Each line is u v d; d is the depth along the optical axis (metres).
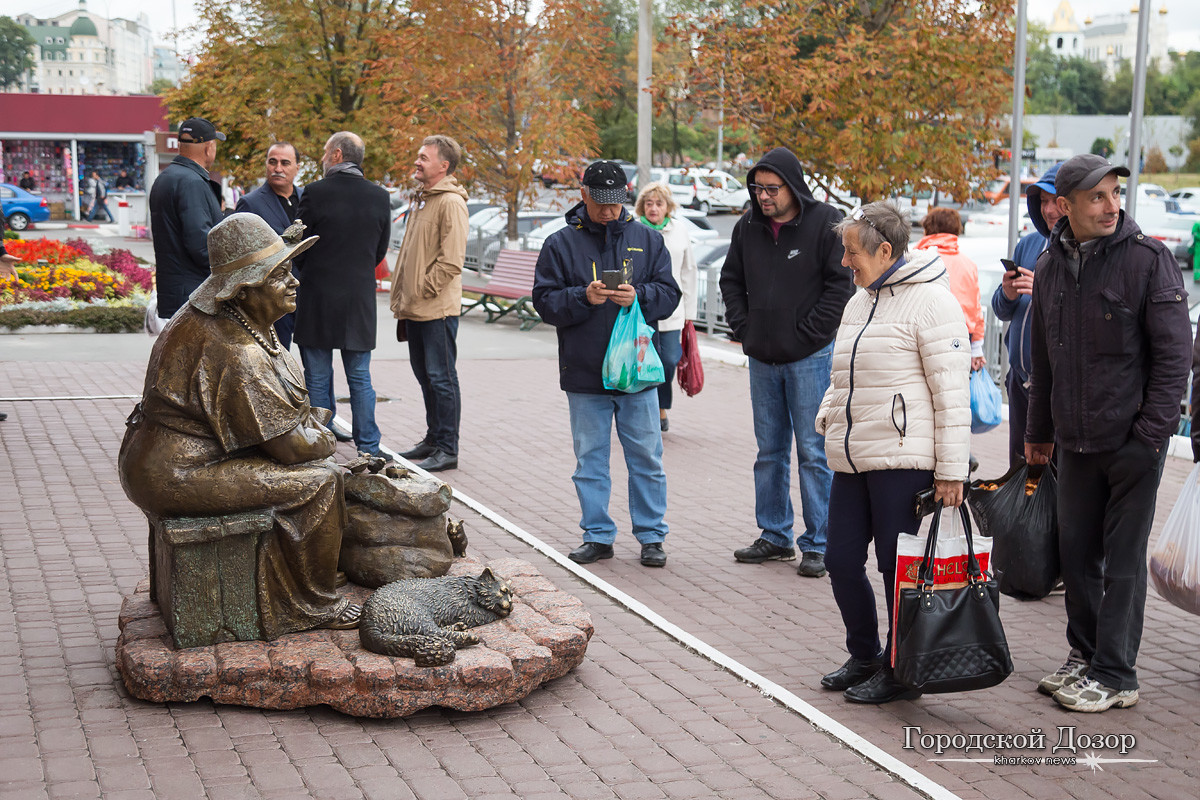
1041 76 104.50
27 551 6.38
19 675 4.66
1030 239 6.82
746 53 15.57
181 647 4.51
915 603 4.56
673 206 10.17
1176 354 4.59
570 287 6.57
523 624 4.92
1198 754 4.42
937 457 4.64
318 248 8.44
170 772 3.90
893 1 15.92
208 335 4.46
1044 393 5.18
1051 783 4.15
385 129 22.56
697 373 10.31
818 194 19.31
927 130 15.56
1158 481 4.78
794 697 4.73
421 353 8.95
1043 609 6.18
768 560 6.93
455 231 8.62
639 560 6.89
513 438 10.20
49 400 10.78
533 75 21.56
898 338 4.73
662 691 4.82
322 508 4.63
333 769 3.99
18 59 159.62
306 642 4.61
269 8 23.14
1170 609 6.21
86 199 48.53
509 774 4.02
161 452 4.44
